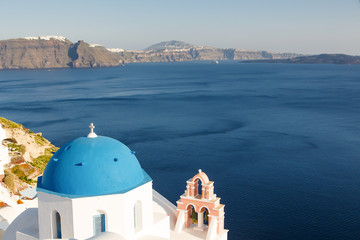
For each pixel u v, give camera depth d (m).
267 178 67.25
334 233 47.72
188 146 89.06
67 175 19.98
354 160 77.94
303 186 63.41
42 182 21.06
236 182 65.19
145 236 21.73
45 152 66.56
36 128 110.94
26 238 21.34
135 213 21.86
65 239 19.19
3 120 68.94
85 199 19.53
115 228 20.23
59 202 19.80
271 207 54.91
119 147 21.64
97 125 115.25
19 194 44.53
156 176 68.25
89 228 19.88
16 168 50.97
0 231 29.61
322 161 77.31
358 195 59.53
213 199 25.39
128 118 127.12
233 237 46.34
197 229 25.72
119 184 20.38
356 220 51.03
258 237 46.56
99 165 20.23
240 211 53.47
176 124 115.88
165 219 23.77
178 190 61.66
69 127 112.50
